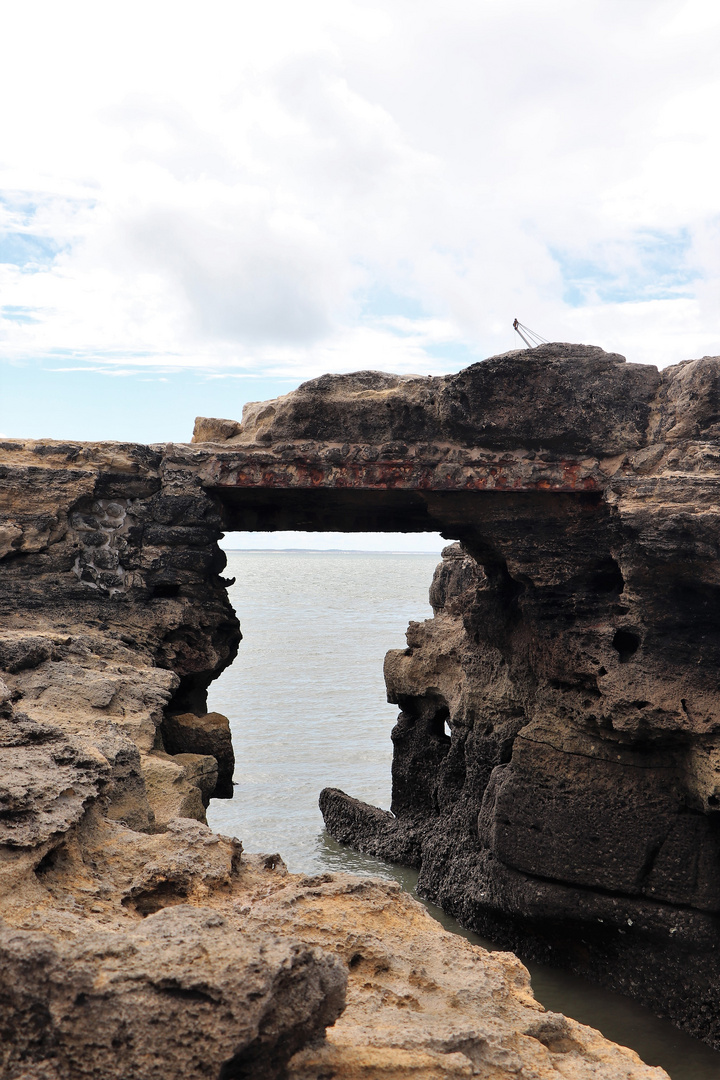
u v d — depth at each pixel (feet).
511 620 56.80
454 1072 15.98
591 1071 17.92
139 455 51.88
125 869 21.79
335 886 22.61
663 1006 44.37
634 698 44.24
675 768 45.27
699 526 40.34
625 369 47.21
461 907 55.77
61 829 20.18
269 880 24.18
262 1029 14.37
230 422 54.60
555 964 49.55
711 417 45.06
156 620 50.47
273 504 55.47
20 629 47.96
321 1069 15.46
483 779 59.00
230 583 56.39
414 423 49.32
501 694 57.82
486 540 51.24
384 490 49.37
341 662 151.23
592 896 46.91
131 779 30.07
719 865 43.32
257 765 85.05
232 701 114.42
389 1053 16.16
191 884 21.86
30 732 23.67
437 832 63.82
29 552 50.08
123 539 51.39
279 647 173.37
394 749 74.38
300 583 473.67
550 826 48.32
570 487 46.55
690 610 43.75
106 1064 13.76
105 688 38.27
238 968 14.29
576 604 48.06
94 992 14.01
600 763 47.32
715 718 42.32
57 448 50.98
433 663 70.59
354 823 70.64
